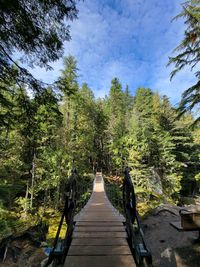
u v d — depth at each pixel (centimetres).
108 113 3916
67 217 358
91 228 466
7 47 367
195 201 2375
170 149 2447
